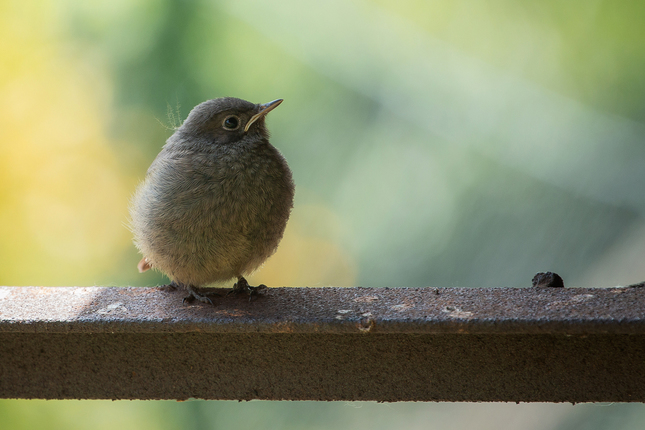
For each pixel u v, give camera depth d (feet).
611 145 37.86
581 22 39.73
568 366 18.03
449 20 39.75
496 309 17.40
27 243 35.70
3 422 32.22
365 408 36.99
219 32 35.63
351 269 36.94
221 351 18.83
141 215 21.68
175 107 34.47
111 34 35.32
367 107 38.19
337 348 18.58
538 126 38.19
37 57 35.73
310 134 37.63
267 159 21.99
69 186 35.81
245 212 21.21
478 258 36.01
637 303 17.49
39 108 35.65
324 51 38.17
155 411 34.71
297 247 37.37
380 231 36.91
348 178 37.58
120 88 35.06
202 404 35.27
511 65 39.45
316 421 36.32
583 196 36.91
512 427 36.27
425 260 36.24
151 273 35.53
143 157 35.19
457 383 18.40
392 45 38.96
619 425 34.19
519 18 40.06
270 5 37.06
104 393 19.20
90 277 35.55
